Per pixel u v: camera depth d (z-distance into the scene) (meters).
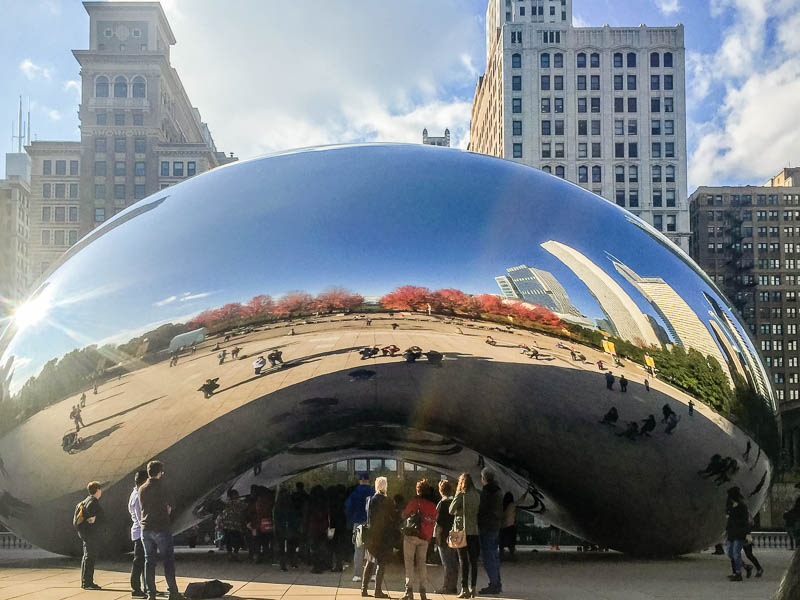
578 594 8.62
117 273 10.41
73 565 11.73
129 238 10.68
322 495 11.23
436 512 8.44
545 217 10.57
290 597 8.34
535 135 86.94
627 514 11.49
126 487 10.54
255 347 9.87
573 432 10.41
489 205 10.43
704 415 10.60
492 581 8.81
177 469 10.45
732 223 125.75
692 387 10.51
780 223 126.19
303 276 9.85
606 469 10.78
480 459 11.56
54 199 84.56
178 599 8.13
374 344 9.80
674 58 87.06
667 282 10.82
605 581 9.89
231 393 9.95
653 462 10.67
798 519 18.20
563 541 19.48
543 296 10.03
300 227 10.10
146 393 10.07
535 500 12.38
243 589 9.01
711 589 9.07
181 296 10.03
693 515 11.27
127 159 84.44
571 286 10.16
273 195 10.46
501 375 9.95
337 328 9.81
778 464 12.23
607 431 10.40
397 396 10.14
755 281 125.25
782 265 125.56
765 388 11.52
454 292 9.86
